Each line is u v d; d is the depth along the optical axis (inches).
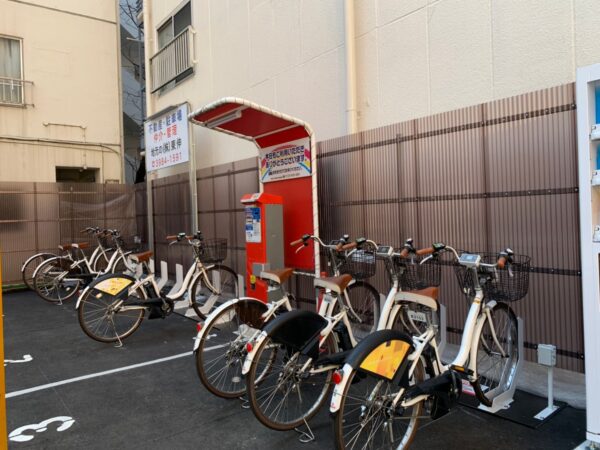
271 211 179.3
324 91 205.2
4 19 389.1
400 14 171.2
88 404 130.4
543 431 107.0
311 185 177.9
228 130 185.8
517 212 126.3
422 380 103.3
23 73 398.0
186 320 228.2
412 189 154.0
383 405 92.3
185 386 141.7
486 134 133.1
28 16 400.8
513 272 108.5
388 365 91.4
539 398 124.1
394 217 160.4
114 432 113.1
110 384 145.4
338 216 183.5
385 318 123.3
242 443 106.1
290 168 185.8
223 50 276.8
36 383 148.2
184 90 322.7
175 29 335.3
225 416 120.2
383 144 164.4
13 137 391.2
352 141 176.7
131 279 191.9
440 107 158.7
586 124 93.2
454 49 154.0
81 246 294.8
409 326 123.7
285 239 191.8
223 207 259.4
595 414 93.6
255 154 254.8
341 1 194.1
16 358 176.4
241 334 129.7
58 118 416.2
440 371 106.3
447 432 107.6
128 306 188.2
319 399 116.0
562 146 117.0
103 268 323.3
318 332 113.3
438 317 135.1
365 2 184.2
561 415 114.5
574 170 114.7
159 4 354.6
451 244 142.5
